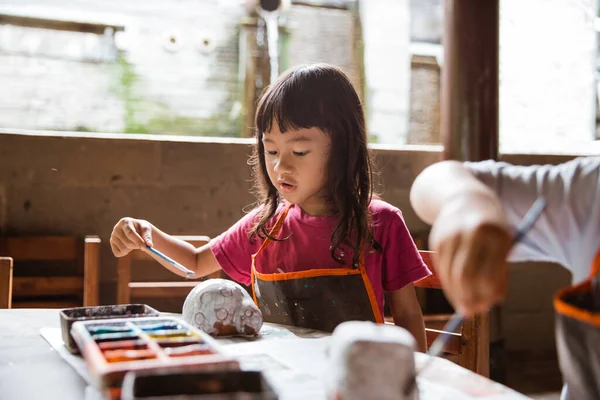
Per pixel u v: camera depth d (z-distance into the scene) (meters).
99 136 2.58
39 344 1.09
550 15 5.29
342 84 1.41
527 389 2.82
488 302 0.61
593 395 0.68
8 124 5.18
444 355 1.62
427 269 1.45
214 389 0.64
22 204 2.51
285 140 1.32
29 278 2.30
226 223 2.71
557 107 5.30
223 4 5.65
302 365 0.91
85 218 2.57
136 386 0.62
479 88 2.76
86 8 5.32
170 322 0.98
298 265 1.44
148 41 5.51
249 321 1.14
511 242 0.62
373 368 0.63
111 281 2.59
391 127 5.82
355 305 1.33
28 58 5.20
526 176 0.91
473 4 2.74
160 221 2.64
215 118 5.70
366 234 1.40
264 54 5.39
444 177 0.77
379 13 5.83
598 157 0.89
